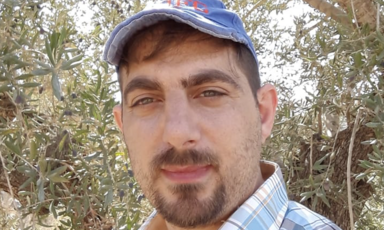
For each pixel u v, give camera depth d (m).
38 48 1.71
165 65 0.99
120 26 1.01
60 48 1.46
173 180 0.97
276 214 1.03
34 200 1.78
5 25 1.53
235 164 0.99
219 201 0.97
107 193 1.71
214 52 0.99
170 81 0.98
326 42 2.07
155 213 1.29
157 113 1.01
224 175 0.98
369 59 1.72
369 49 1.79
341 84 1.86
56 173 1.59
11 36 1.58
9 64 1.49
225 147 0.98
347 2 2.02
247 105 1.03
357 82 1.88
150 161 0.99
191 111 0.98
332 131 2.24
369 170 1.75
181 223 0.98
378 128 1.73
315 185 1.98
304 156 2.34
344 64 1.87
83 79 2.08
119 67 1.11
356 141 2.17
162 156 0.97
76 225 1.95
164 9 0.96
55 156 1.90
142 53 1.00
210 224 1.00
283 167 2.32
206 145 0.96
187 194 0.96
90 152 1.97
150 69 1.00
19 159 1.73
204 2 1.05
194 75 0.98
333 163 2.20
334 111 2.11
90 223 1.99
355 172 2.16
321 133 2.19
